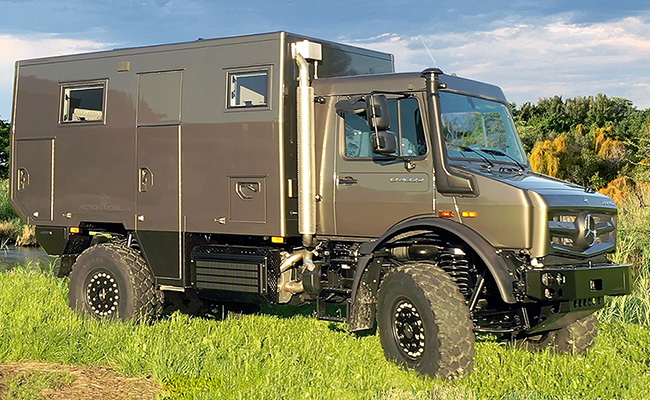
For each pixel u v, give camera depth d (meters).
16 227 23.00
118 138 8.90
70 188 9.32
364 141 7.54
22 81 9.77
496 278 6.43
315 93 7.86
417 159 7.15
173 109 8.49
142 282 8.67
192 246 8.53
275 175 7.75
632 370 6.42
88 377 6.24
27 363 6.68
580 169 25.86
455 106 7.32
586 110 38.84
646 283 10.39
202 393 5.75
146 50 8.73
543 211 6.43
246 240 8.45
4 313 8.47
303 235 7.76
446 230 6.90
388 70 9.37
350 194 7.57
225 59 8.12
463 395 5.69
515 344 7.54
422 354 6.63
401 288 6.76
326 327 8.33
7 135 34.12
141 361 6.51
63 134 9.37
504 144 7.74
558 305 6.52
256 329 8.24
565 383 6.06
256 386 5.88
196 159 8.31
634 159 24.30
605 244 6.99
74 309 9.04
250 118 7.90
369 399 5.69
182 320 8.56
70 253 9.59
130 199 8.82
